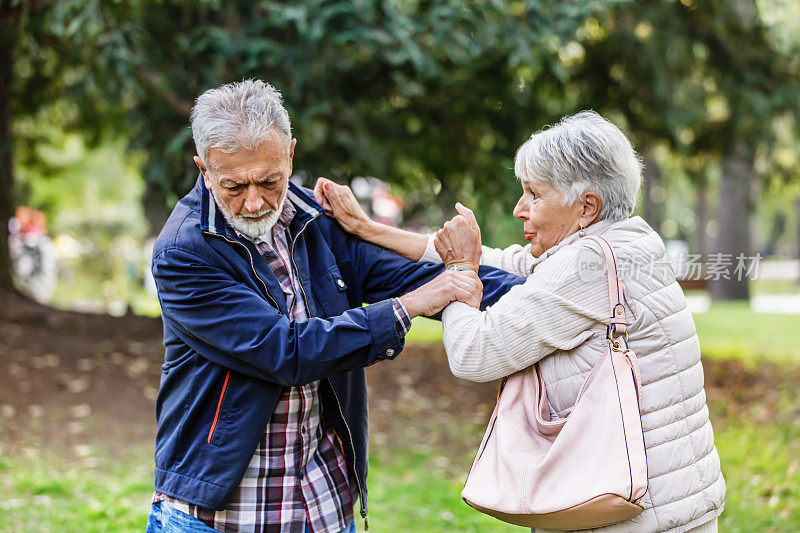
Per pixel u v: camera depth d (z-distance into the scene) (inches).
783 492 228.4
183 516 95.6
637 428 84.7
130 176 921.5
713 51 362.9
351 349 92.7
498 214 360.8
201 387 95.0
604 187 93.0
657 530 87.4
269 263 100.3
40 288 624.1
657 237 94.6
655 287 91.0
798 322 629.0
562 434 86.1
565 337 90.6
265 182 90.4
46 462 242.8
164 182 307.9
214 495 92.5
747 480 242.2
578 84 352.8
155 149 310.8
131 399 305.3
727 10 351.6
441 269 106.3
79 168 820.0
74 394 302.0
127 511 203.8
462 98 324.2
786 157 443.8
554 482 85.4
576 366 91.4
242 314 92.0
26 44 323.3
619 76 351.9
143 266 868.6
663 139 374.0
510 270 114.2
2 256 398.9
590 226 94.7
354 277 110.1
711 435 93.5
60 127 439.5
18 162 478.9
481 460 92.2
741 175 403.5
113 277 866.1
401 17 274.8
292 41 294.7
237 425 93.5
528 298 91.7
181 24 298.0
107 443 264.5
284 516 96.7
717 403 346.3
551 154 93.3
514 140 335.9
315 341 91.6
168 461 95.9
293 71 278.5
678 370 90.4
